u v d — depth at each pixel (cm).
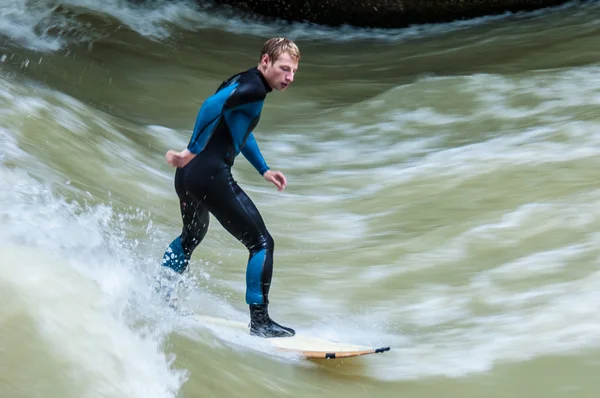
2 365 1063
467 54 5312
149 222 2244
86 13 5125
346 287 2038
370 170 3170
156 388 1177
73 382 1091
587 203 2423
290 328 1652
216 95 1530
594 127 3195
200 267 2050
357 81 4775
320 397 1409
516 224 2345
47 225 1627
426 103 3956
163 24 5531
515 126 3500
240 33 5984
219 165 1570
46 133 2675
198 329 1491
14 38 4441
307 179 3112
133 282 1538
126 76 4375
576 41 5197
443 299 1950
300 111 4153
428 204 2656
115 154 2827
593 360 1616
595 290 1903
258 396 1312
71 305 1217
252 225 1588
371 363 1622
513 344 1702
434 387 1532
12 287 1189
